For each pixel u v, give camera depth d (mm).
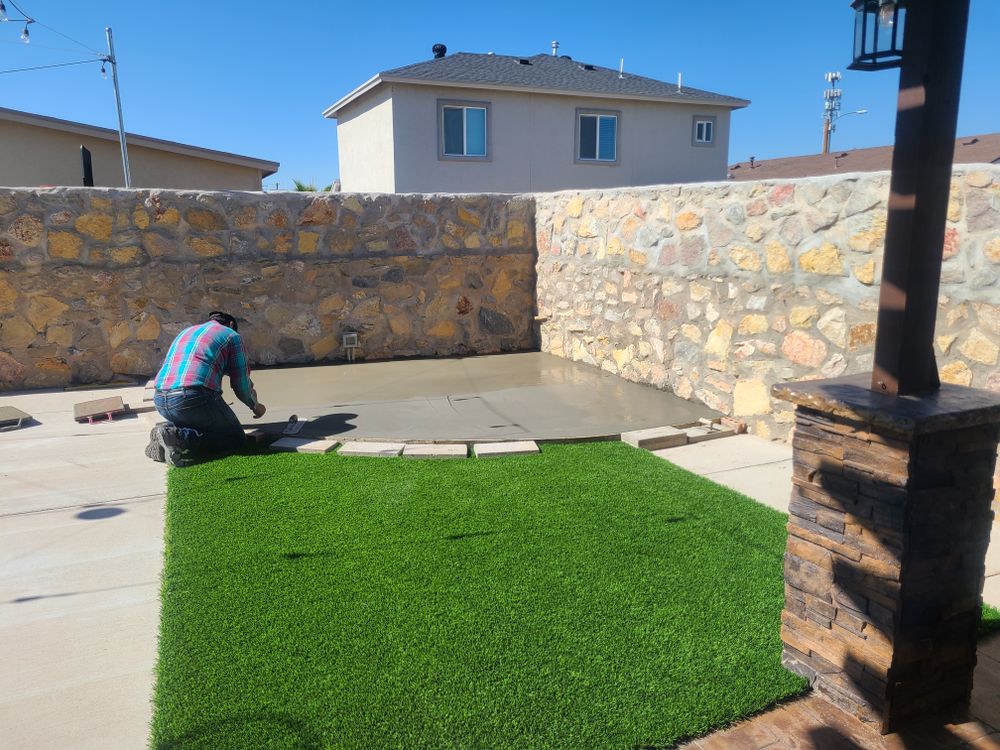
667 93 18594
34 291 7160
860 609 2240
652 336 6680
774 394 2438
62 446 5312
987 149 18688
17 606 3047
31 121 13945
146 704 2402
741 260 5488
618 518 3805
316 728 2211
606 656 2574
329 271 8180
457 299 8672
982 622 2771
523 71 18281
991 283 3740
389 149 16594
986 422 2100
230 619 2834
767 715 2309
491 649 2613
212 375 4941
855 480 2211
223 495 4176
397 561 3312
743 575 3178
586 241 7672
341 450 5008
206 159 16828
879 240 4371
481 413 5926
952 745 2182
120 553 3545
